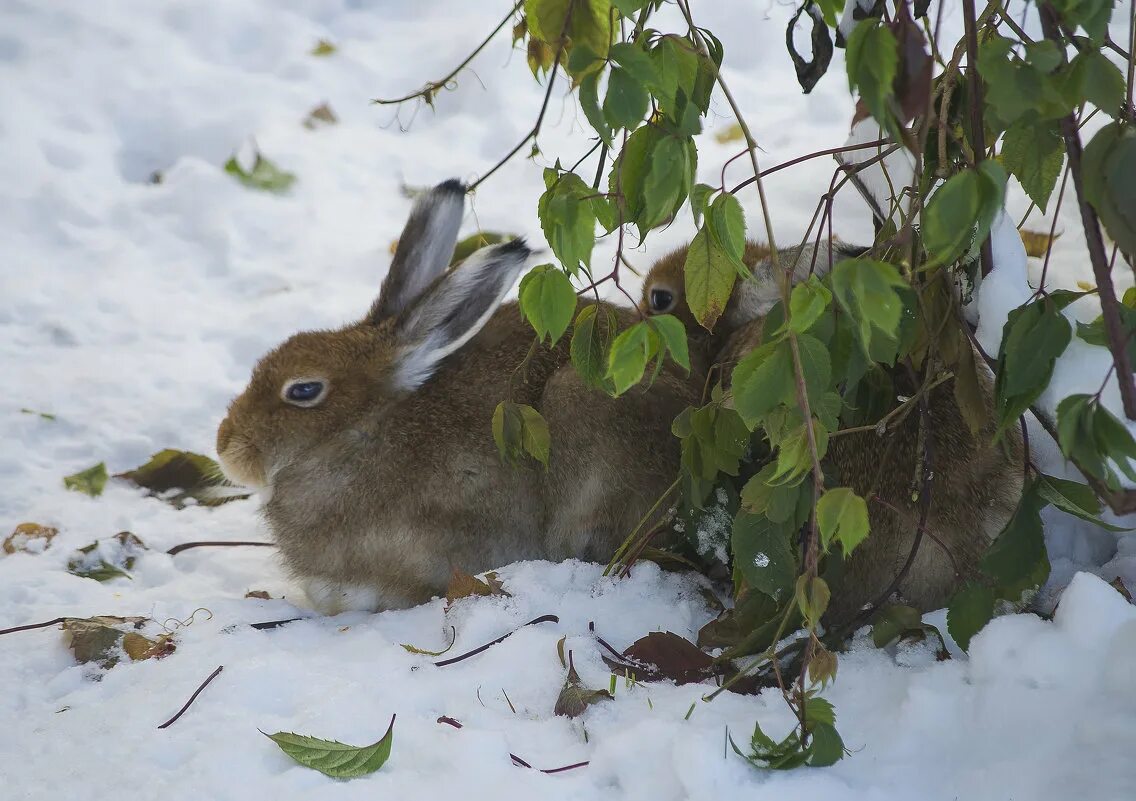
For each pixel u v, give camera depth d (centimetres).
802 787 542
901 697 600
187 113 1448
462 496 830
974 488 676
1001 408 564
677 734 573
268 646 732
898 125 475
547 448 739
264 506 878
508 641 689
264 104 1464
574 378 798
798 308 512
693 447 665
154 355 1143
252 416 866
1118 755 528
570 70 520
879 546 681
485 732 588
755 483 596
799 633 661
